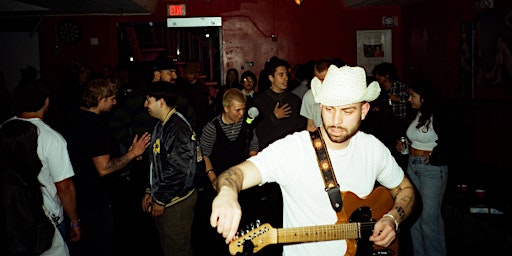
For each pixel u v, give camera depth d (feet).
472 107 22.29
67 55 35.47
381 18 35.86
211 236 17.97
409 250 16.67
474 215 17.15
